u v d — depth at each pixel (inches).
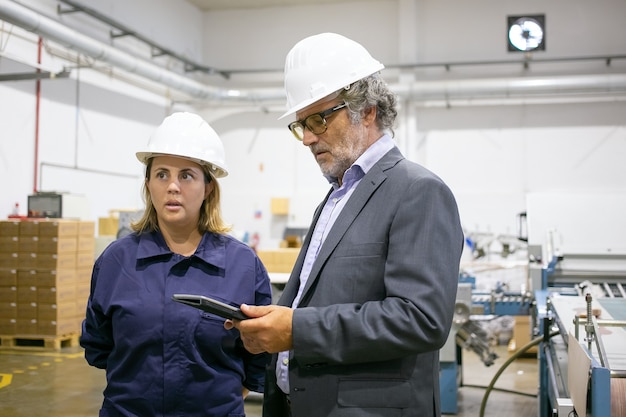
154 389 54.6
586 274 154.3
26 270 205.5
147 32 294.4
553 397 79.3
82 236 216.1
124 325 55.3
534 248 163.5
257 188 334.0
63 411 144.7
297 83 48.9
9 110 219.0
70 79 248.5
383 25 320.5
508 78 301.0
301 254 55.3
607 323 60.2
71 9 241.3
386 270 44.0
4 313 206.5
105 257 58.8
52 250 203.9
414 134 307.0
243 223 331.6
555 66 299.1
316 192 325.1
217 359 57.0
